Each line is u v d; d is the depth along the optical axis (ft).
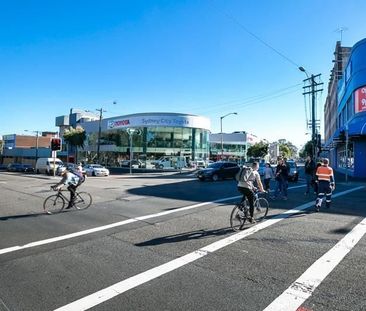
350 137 91.50
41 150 271.08
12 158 292.61
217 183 78.59
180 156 180.34
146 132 189.47
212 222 31.68
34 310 14.34
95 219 33.76
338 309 14.20
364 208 39.47
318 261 20.21
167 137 188.24
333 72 196.34
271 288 16.33
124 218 34.12
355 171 97.66
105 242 24.97
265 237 25.90
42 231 28.71
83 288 16.53
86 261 20.61
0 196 53.83
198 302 14.90
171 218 33.81
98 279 17.69
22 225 31.22
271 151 346.54
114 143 207.10
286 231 27.84
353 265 19.48
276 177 48.67
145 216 35.06
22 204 44.68
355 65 96.17
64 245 24.22
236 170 92.07
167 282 17.20
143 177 114.32
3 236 26.99
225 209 39.01
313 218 33.35
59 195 39.86
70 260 20.81
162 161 178.40
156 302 14.96
